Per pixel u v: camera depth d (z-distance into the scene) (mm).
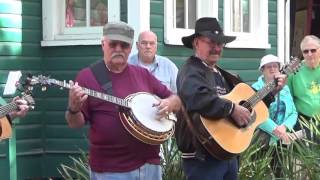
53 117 7773
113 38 4414
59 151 7762
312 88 6844
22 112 4520
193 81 4680
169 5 7820
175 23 8062
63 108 7727
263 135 6363
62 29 7816
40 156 7797
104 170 4410
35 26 7727
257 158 6188
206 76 4785
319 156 6168
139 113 4398
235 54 8727
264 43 9102
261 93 5160
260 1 9141
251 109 5105
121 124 4391
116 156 4395
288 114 6586
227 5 8664
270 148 6164
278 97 6617
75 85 4238
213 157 4785
